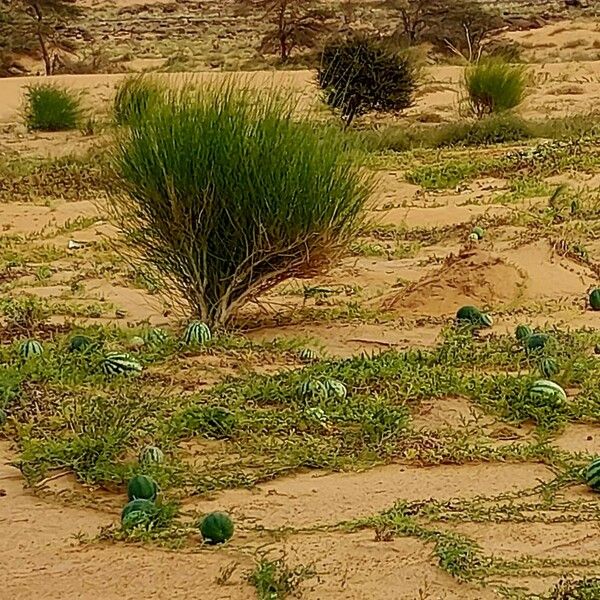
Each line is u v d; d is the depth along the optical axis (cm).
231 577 636
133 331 1155
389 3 5881
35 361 1019
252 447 827
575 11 7600
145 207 1150
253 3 5909
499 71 3136
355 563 650
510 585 621
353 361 1016
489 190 2109
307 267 1185
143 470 770
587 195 1938
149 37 7388
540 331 1132
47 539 694
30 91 3431
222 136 1124
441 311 1266
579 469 787
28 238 1827
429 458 810
